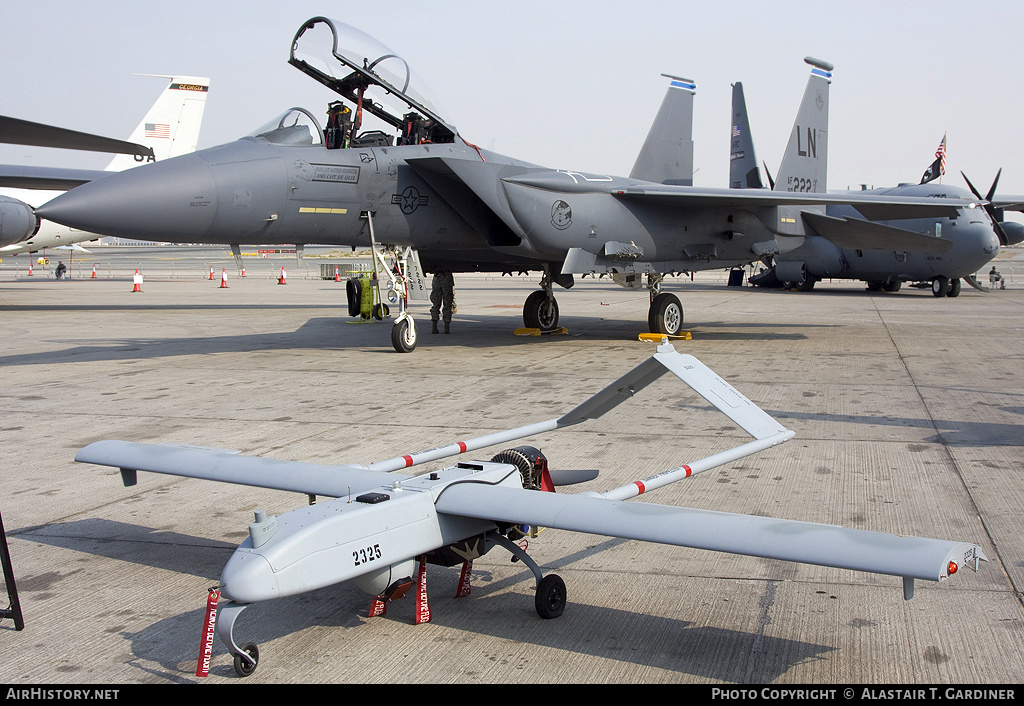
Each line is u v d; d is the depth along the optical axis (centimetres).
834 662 355
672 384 1088
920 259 2819
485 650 369
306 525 329
